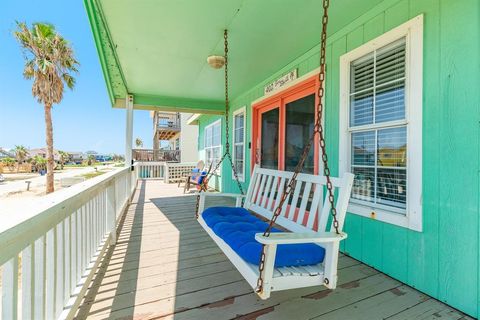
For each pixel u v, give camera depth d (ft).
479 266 5.47
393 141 7.52
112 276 7.23
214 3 7.77
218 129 25.77
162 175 38.37
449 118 6.01
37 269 3.99
